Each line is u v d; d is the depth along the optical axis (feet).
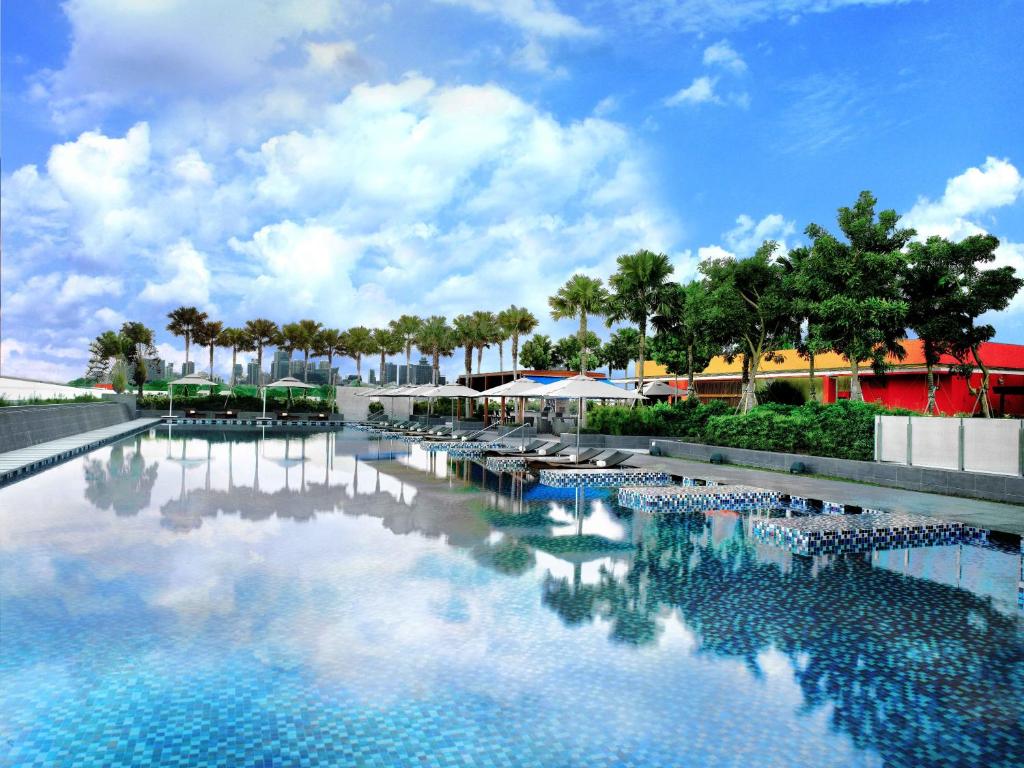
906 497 40.88
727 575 24.20
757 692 14.66
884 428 48.96
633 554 27.17
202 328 201.46
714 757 12.00
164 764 11.60
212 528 31.45
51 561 24.95
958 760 11.96
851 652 17.04
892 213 72.95
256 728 12.87
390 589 21.94
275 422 139.64
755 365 93.09
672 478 52.31
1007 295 77.10
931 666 16.21
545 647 17.10
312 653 16.48
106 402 119.24
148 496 40.96
